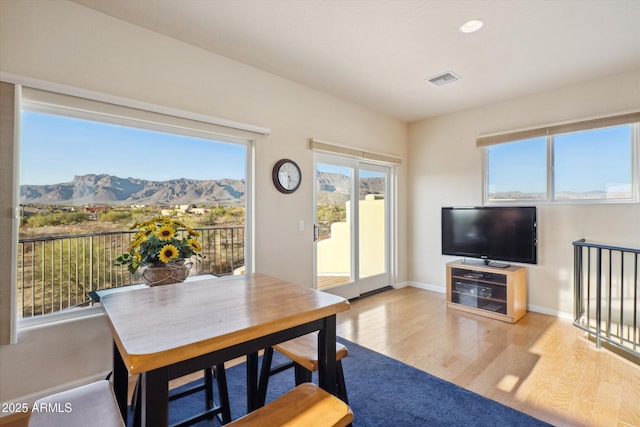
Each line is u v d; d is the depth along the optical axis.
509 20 2.27
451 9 2.16
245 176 3.07
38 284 2.05
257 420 0.97
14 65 1.89
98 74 2.19
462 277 3.73
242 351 0.99
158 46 2.46
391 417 1.84
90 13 2.16
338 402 1.06
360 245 4.31
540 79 3.28
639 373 2.28
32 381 1.96
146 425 0.82
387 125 4.55
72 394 1.08
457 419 1.81
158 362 0.79
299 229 3.44
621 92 3.12
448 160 4.46
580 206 3.36
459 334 3.01
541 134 3.58
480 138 4.09
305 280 3.50
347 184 4.13
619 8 2.12
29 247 2.02
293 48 2.70
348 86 3.51
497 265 3.64
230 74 2.88
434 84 3.44
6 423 1.82
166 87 2.50
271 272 3.20
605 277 3.19
